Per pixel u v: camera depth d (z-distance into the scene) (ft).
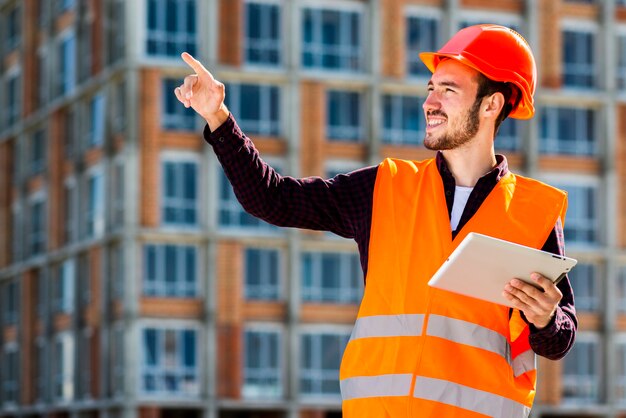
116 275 148.77
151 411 143.54
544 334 16.35
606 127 161.48
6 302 175.32
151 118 146.00
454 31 156.66
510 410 16.67
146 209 145.38
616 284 160.86
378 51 154.20
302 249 149.79
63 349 160.04
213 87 17.07
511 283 15.88
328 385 149.79
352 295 151.02
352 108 153.79
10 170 176.86
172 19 147.95
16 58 176.76
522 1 160.45
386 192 17.44
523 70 17.49
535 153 158.81
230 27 149.69
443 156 17.57
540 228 17.22
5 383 174.09
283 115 151.12
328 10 153.58
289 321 148.05
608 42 161.99
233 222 148.15
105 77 150.71
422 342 16.58
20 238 171.32
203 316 145.79
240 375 146.41
